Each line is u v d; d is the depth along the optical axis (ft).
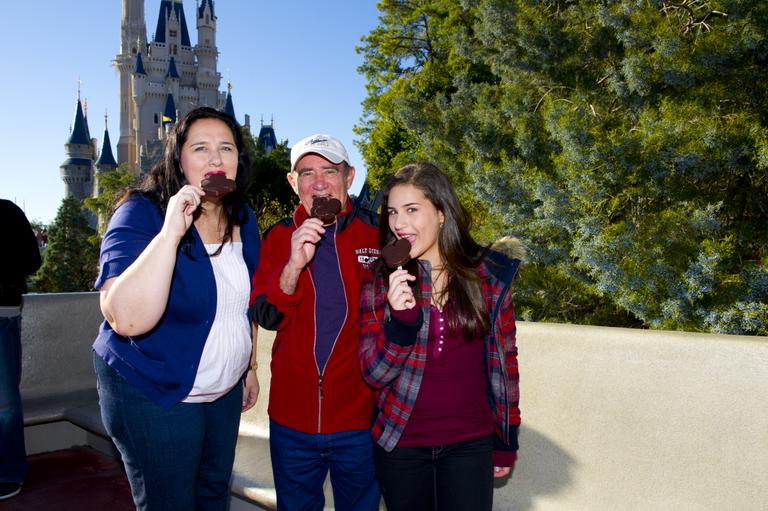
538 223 23.15
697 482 6.21
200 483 6.39
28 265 9.66
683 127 20.04
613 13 22.36
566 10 26.86
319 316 6.15
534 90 28.55
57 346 12.32
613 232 20.33
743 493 5.93
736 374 6.16
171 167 5.73
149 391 5.39
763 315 18.02
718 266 19.04
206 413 6.10
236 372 6.01
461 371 5.42
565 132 21.27
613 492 6.72
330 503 7.81
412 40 76.02
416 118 32.42
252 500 8.49
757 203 20.93
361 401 6.23
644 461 6.61
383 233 5.92
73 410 11.69
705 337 6.46
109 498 9.92
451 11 56.95
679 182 20.81
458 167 32.24
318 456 6.30
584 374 7.20
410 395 5.31
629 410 6.81
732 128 19.84
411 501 5.44
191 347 5.59
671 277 19.20
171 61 486.38
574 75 26.91
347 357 6.15
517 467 7.57
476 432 5.39
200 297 5.62
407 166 5.74
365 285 5.79
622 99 23.95
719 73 20.75
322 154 6.26
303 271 6.20
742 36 19.81
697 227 19.62
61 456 11.75
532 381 7.59
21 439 9.99
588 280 22.85
